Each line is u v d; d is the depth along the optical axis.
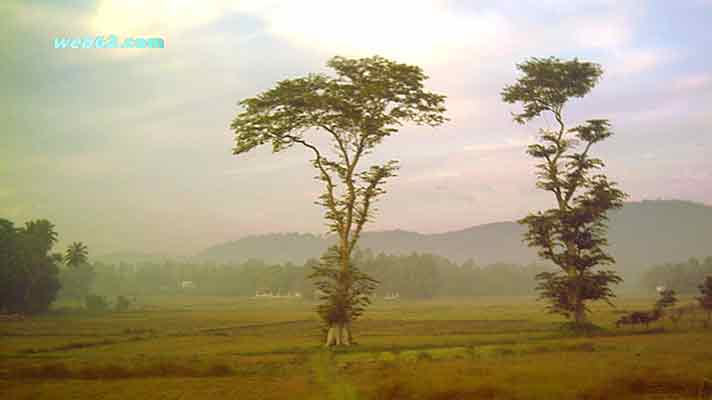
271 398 21.78
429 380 22.98
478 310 128.38
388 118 46.50
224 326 89.38
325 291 45.78
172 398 22.25
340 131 47.47
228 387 24.47
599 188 52.44
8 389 25.09
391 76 45.31
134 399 22.30
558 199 55.00
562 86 56.09
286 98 45.22
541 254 54.97
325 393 22.36
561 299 53.03
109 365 30.17
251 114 47.00
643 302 145.88
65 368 29.64
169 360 32.94
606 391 20.56
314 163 47.62
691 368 24.42
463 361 30.94
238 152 48.88
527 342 43.69
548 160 55.19
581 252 53.81
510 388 21.23
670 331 49.19
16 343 58.22
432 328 70.56
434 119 48.94
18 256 119.62
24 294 120.75
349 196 46.53
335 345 44.00
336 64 45.69
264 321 101.69
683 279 192.38
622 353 32.25
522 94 57.78
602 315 87.94
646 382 21.73
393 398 21.38
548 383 21.62
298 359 35.16
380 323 84.81
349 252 46.16
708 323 54.19
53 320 105.31
